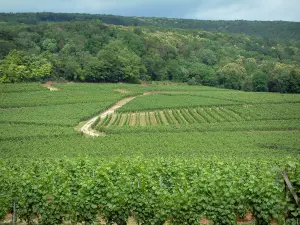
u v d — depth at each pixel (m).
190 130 66.88
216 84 129.50
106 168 17.66
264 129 67.94
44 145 54.00
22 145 53.81
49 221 17.33
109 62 118.31
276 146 55.03
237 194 16.27
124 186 17.16
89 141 56.84
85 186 16.59
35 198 17.53
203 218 19.73
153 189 16.97
